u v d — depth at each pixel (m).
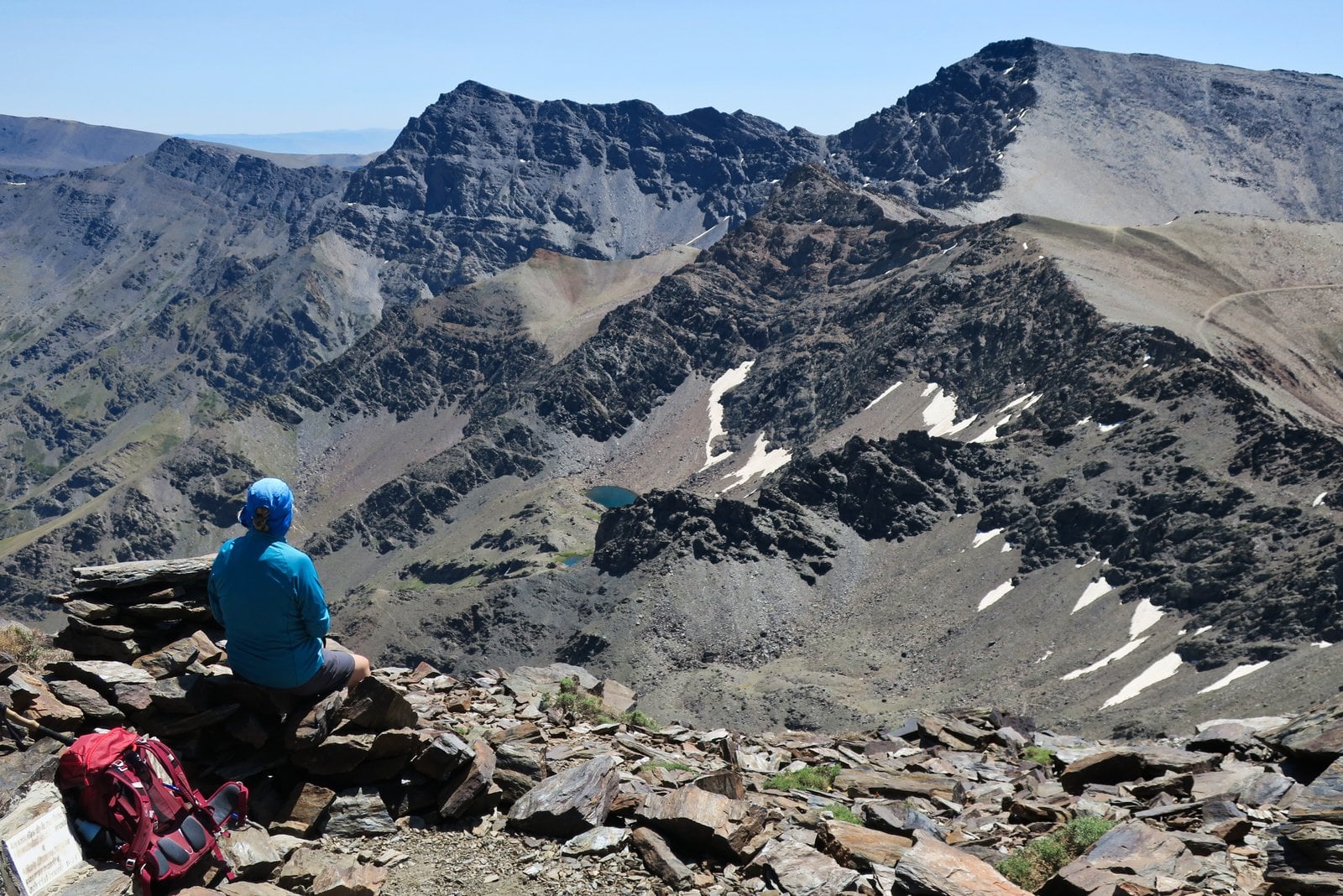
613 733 15.77
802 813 12.05
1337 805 10.07
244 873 9.20
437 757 11.12
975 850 11.32
